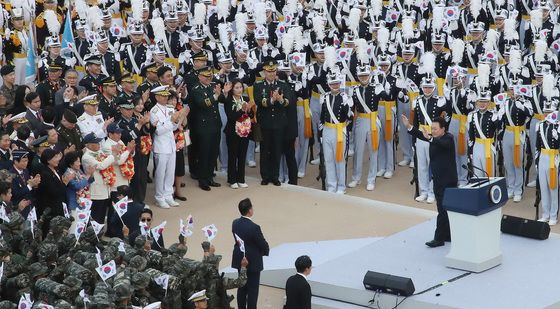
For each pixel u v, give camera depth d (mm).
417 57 48844
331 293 34562
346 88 45812
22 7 46688
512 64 46531
